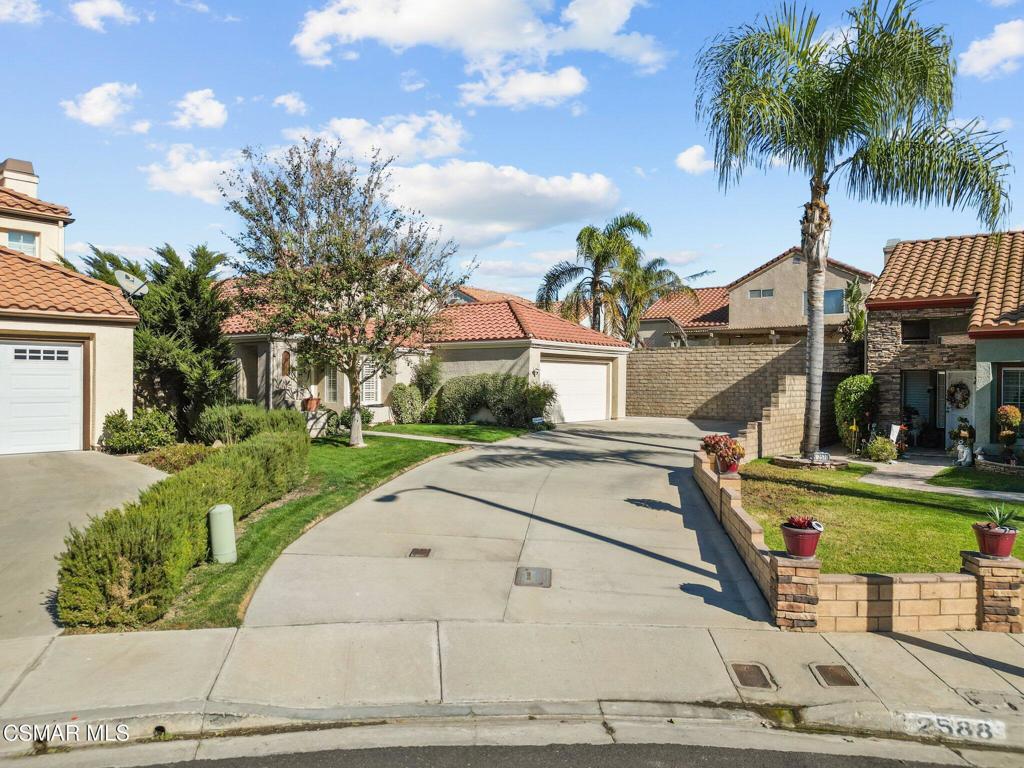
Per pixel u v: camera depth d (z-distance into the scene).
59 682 4.96
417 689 5.04
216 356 16.05
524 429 20.36
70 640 5.64
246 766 4.21
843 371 21.06
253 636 5.79
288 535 8.59
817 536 6.20
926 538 8.64
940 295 16.59
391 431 19.52
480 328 22.53
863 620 6.18
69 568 5.85
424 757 4.32
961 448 15.01
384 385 22.12
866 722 4.79
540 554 8.11
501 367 21.64
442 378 22.86
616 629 6.10
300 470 11.44
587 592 6.95
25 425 13.35
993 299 15.70
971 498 11.22
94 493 10.09
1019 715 4.79
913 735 4.73
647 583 7.23
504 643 5.78
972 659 5.64
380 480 12.15
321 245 14.20
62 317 13.38
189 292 15.95
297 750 4.38
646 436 19.28
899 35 12.10
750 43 12.91
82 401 13.88
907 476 13.51
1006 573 6.23
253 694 4.89
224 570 7.31
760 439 16.02
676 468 13.87
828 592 6.17
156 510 6.70
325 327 14.30
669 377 25.48
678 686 5.17
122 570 5.91
